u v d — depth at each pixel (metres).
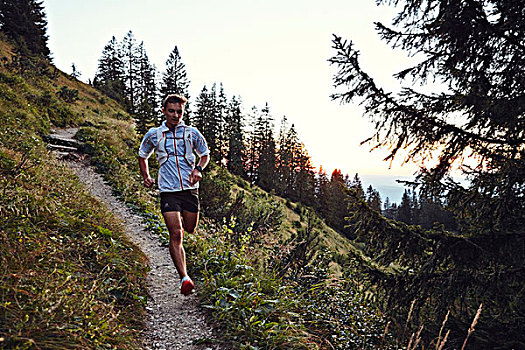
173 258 3.56
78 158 12.34
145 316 3.58
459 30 4.22
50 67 36.25
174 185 3.81
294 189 66.50
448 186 5.07
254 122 68.12
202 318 3.70
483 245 4.80
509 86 4.46
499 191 4.66
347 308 5.55
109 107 36.44
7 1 43.25
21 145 9.20
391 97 5.12
